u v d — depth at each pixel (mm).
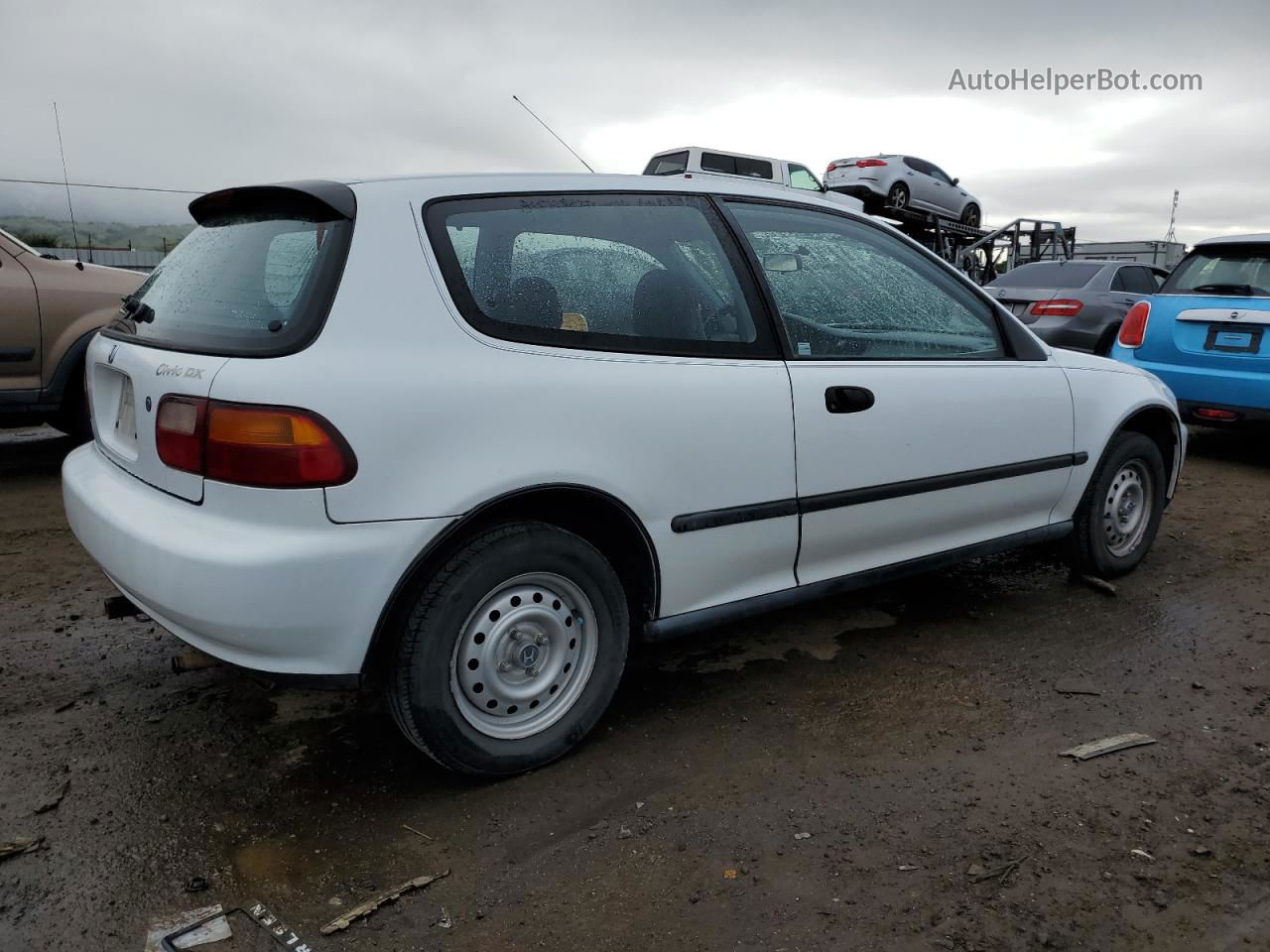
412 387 2305
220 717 2973
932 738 2873
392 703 2445
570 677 2703
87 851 2295
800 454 2988
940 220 21203
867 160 19281
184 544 2271
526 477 2438
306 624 2238
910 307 3482
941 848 2324
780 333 3029
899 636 3666
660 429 2682
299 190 2461
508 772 2602
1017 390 3621
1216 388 6477
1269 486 6285
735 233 3064
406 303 2383
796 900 2139
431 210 2523
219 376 2260
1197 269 6777
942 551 3516
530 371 2494
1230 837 2367
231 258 2656
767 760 2744
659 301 2812
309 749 2795
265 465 2186
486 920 2082
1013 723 2971
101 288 6051
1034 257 19750
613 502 2613
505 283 2568
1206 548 4832
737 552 2926
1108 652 3527
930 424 3316
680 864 2273
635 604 2902
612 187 2877
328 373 2229
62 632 3609
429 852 2318
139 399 2531
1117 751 2793
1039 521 3889
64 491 2939
